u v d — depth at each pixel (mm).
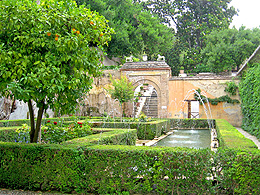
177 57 34219
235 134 7012
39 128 5805
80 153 4504
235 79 19062
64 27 4812
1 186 4871
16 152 4754
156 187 4336
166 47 29266
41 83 4633
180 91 19891
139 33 25906
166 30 29203
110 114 20953
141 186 4262
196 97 19438
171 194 4145
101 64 5855
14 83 4168
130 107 20703
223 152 4062
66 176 4508
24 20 4469
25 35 4441
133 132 9133
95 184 4383
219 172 4070
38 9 4574
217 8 36875
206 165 4027
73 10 4895
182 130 17312
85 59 4871
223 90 19172
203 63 34656
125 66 21141
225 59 28672
